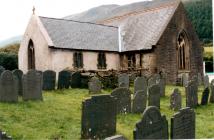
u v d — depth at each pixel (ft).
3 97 49.52
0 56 139.13
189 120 36.24
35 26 106.93
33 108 48.21
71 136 37.35
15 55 140.97
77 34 110.32
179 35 112.78
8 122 40.63
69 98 60.59
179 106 55.11
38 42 104.99
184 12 114.01
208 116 52.65
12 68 139.54
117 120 45.42
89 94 67.31
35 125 40.57
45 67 101.81
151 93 52.95
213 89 64.23
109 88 78.54
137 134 30.96
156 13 116.98
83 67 104.99
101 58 109.60
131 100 54.90
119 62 114.11
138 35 114.11
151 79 72.59
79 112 48.34
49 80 68.28
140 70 100.58
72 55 103.14
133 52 109.60
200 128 44.50
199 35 173.37
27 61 111.34
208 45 166.81
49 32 104.88
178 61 112.27
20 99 53.67
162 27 107.86
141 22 119.24
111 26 123.65
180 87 92.48
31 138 36.04
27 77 52.21
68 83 73.26
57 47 99.81
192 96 58.13
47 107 49.65
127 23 125.18
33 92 53.01
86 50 105.60
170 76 107.55
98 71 81.87
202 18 174.29
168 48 107.76
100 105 37.99
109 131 38.91
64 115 45.50
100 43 111.65
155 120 32.76
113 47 113.39
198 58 117.70
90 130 37.09
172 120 33.78
